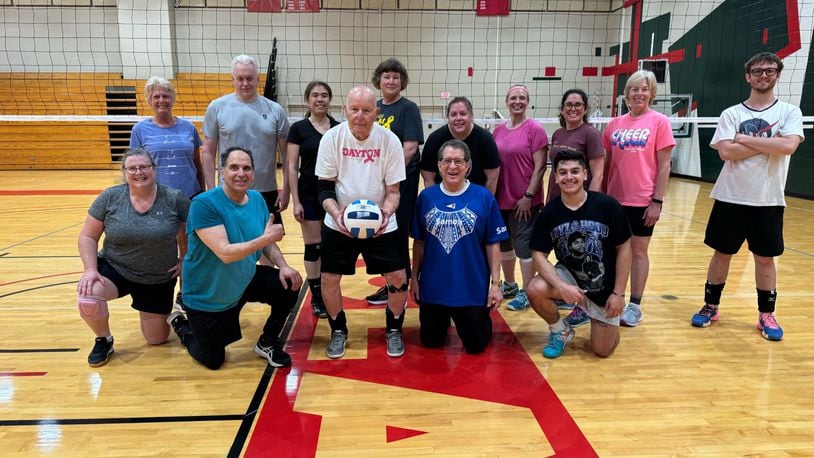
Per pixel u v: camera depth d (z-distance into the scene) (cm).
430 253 273
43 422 208
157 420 210
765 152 278
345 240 261
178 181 318
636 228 314
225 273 238
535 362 268
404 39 1363
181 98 1298
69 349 280
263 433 201
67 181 1067
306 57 1352
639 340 298
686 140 1177
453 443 195
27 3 1264
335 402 225
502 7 1348
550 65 1395
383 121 310
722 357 274
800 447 194
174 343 291
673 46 1173
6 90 1254
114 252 260
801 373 255
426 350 284
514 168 334
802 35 831
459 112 296
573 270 271
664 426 208
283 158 340
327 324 322
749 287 399
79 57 1294
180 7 1300
